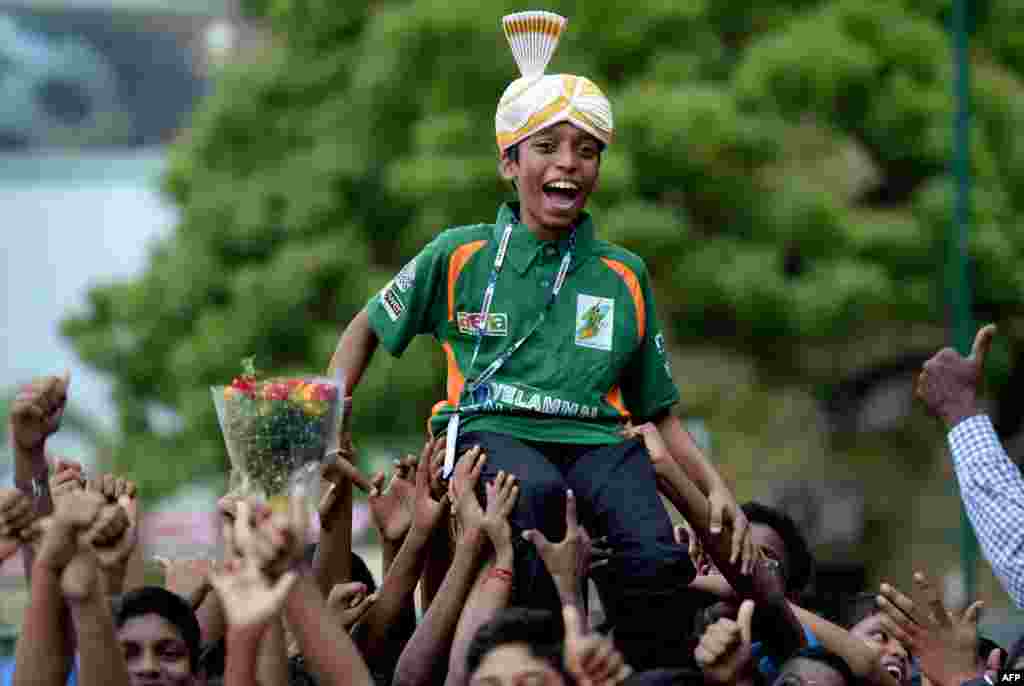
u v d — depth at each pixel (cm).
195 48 8800
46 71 8656
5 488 1169
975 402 1357
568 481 1345
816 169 4812
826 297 4359
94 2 8656
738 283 4356
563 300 1372
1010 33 4938
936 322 4744
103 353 5241
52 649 1105
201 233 5009
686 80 4516
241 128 5100
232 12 7944
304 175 4844
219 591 1038
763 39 4556
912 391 5366
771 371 4916
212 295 4969
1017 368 5200
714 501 1380
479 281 1377
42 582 1099
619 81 4572
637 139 4322
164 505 4906
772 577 1423
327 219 4766
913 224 4522
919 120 4538
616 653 1083
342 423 1314
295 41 5141
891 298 4472
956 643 1316
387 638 1395
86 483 1303
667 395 1426
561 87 1347
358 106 4825
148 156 8512
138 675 1221
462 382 1370
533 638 1124
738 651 1175
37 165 8319
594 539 1309
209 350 4675
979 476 1327
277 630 1173
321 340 4578
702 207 4506
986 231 4522
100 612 1095
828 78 4434
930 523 5212
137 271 8338
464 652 1227
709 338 4684
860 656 1397
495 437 1337
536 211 1359
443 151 4406
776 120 4469
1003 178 4834
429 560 1447
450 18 4434
